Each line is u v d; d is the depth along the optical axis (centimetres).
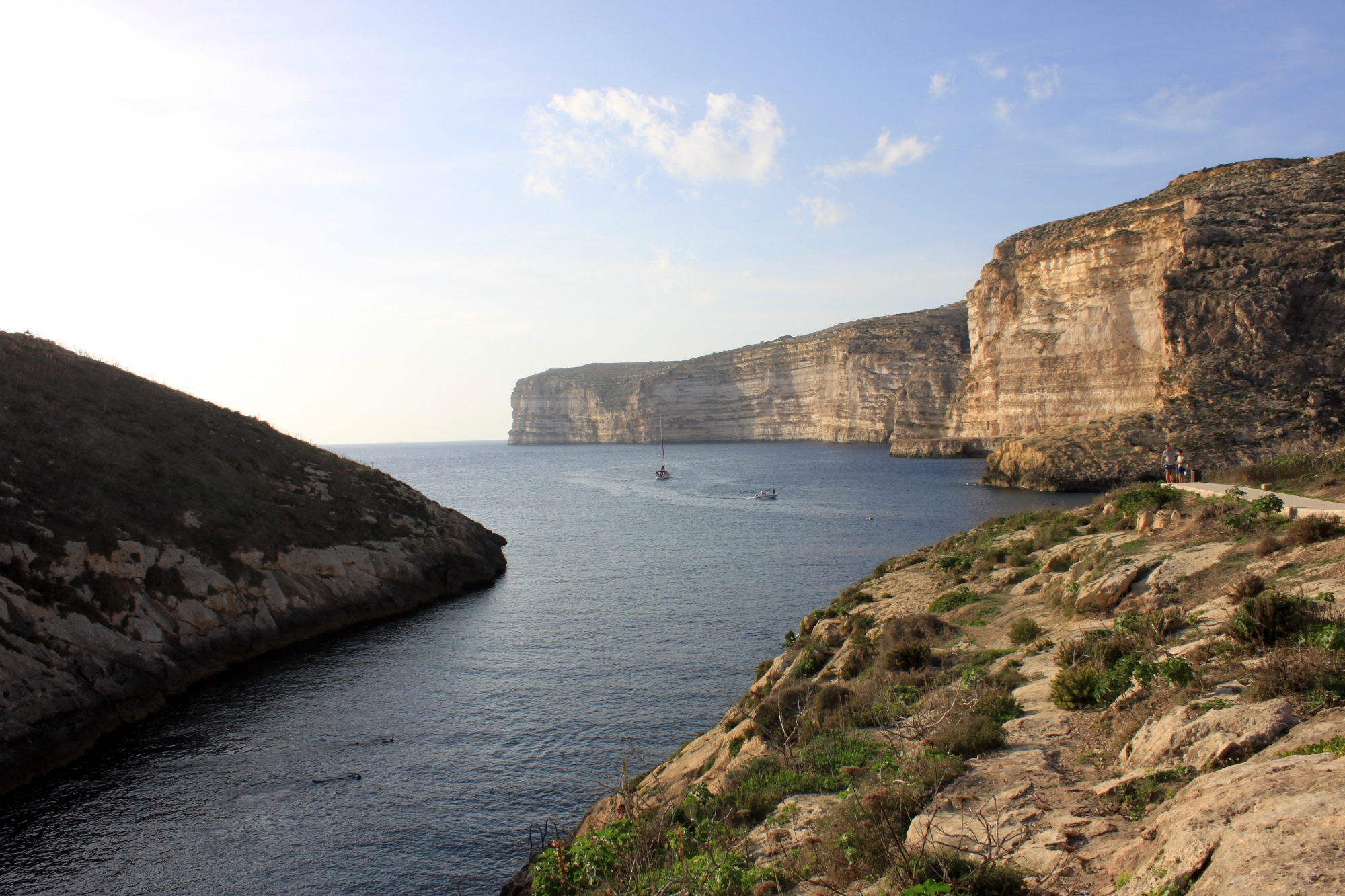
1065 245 12131
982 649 1773
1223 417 9106
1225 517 1884
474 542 5353
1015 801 866
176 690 2864
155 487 3628
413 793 2098
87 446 3622
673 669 3097
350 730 2528
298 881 1723
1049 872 673
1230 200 10719
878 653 1939
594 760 2294
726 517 8150
